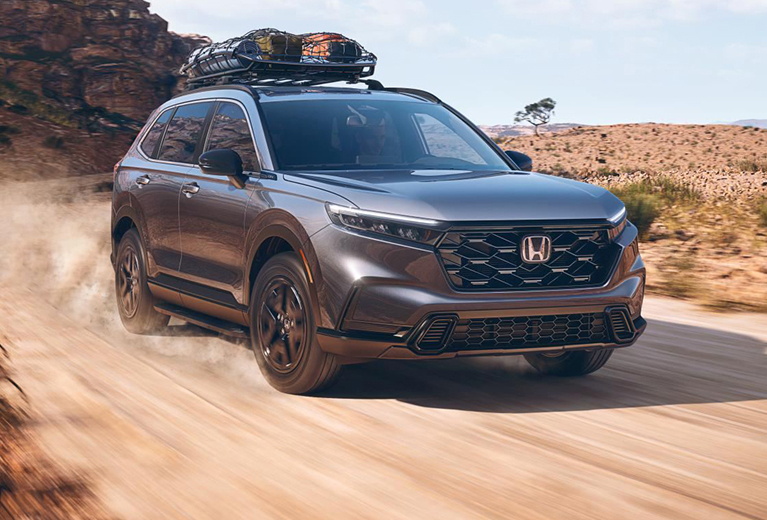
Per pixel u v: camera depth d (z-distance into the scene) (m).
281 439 4.18
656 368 5.86
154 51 80.31
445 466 3.81
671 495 3.49
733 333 7.12
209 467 3.77
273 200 5.16
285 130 5.71
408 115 6.24
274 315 5.11
